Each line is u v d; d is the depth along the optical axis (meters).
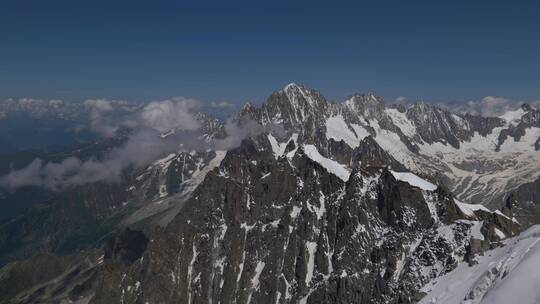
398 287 185.38
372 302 195.25
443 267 176.62
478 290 137.62
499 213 198.62
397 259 196.38
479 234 174.75
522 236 148.12
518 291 119.56
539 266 122.50
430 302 157.50
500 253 153.75
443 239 183.50
